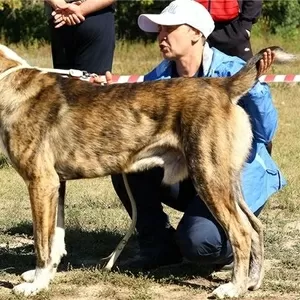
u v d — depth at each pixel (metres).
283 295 6.28
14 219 8.85
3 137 6.34
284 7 35.03
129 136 6.21
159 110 6.14
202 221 6.48
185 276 6.85
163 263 7.13
